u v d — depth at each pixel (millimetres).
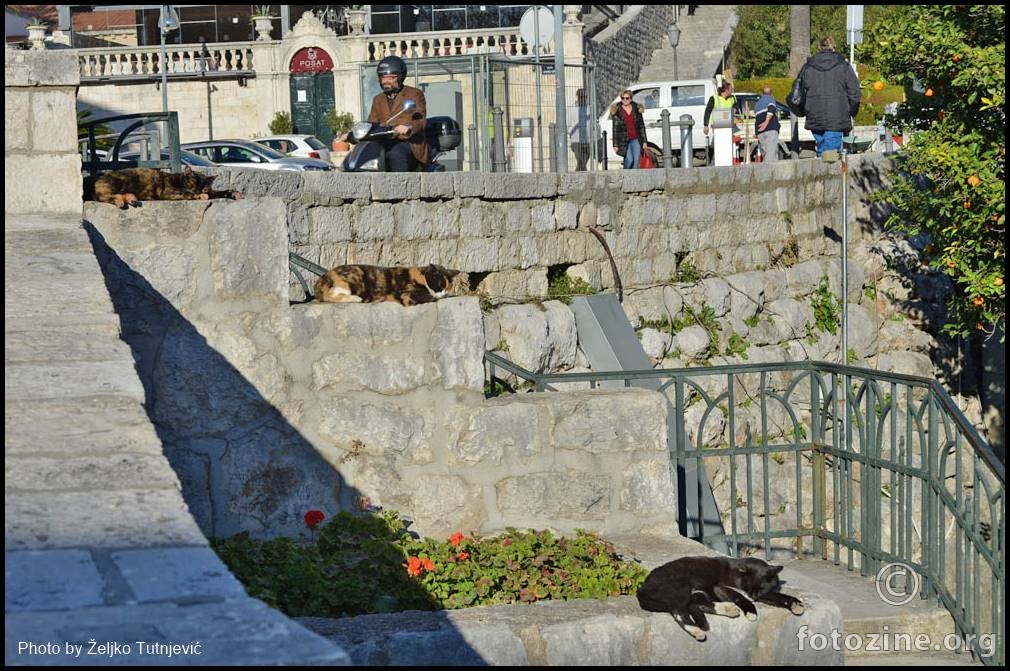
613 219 17609
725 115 24781
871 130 31844
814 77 22234
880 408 9359
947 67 18297
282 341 8078
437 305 8297
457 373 8312
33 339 5594
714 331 18938
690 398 17500
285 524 8055
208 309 8023
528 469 8297
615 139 24500
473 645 6285
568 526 8289
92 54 40250
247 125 40562
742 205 20281
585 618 6594
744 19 53875
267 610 3281
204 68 40062
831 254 22500
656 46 47719
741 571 6816
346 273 8680
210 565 3568
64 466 4266
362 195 13586
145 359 7922
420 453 8234
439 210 14688
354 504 8133
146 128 17953
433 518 8203
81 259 6898
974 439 8047
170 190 8492
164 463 4336
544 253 16281
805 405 19328
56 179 8055
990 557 8008
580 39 34594
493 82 18234
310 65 40281
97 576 3467
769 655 6785
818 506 10047
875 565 9383
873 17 37906
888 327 23312
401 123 15273
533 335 15086
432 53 39031
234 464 7992
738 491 17141
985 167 18266
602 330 16078
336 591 6855
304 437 8109
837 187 22781
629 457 8383
